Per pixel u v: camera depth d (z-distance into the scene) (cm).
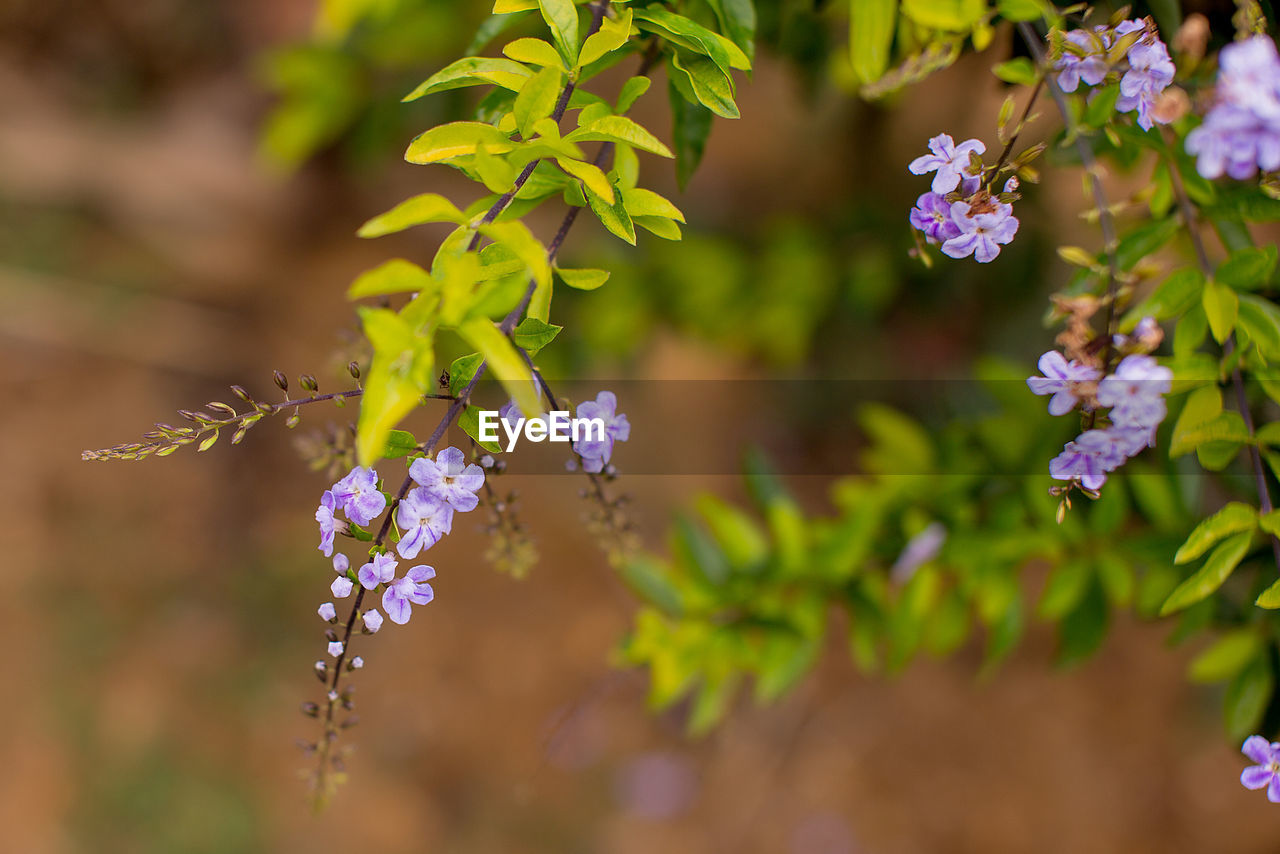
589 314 92
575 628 140
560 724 64
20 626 126
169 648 130
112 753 121
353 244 155
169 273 151
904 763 136
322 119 85
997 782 134
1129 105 49
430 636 139
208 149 158
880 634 66
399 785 129
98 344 144
